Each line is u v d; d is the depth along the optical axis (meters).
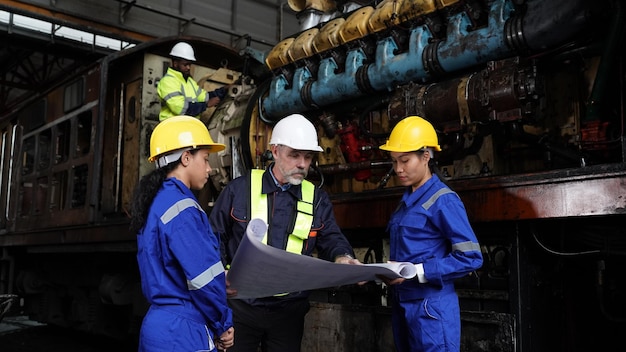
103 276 6.02
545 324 2.81
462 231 2.18
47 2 13.36
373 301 3.40
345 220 3.43
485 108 2.95
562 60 3.06
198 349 1.94
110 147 5.83
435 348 2.23
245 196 2.54
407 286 2.34
